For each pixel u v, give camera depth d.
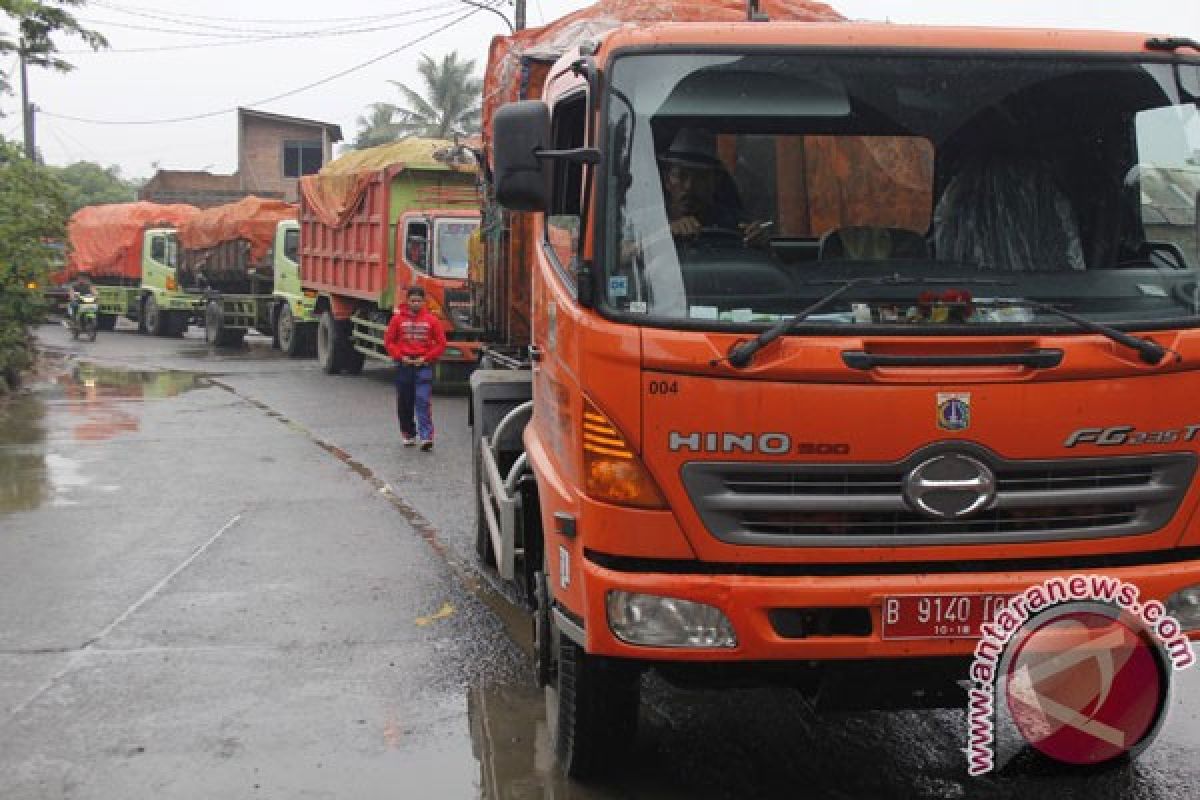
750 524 3.92
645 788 4.69
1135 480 4.05
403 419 12.77
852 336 3.90
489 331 8.30
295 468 11.53
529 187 4.26
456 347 16.97
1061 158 4.59
